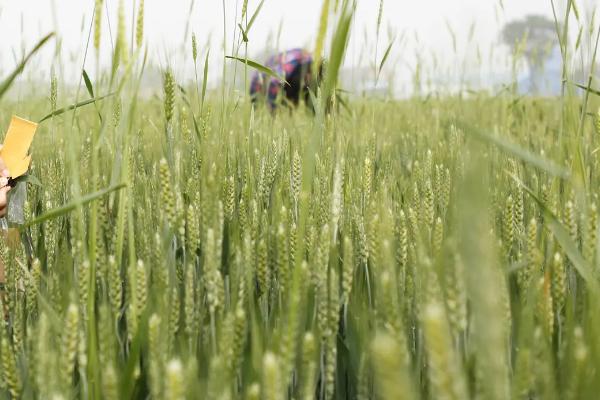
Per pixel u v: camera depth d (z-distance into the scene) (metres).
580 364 0.61
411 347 1.05
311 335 0.73
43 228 1.53
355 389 1.07
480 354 0.34
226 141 2.03
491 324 0.33
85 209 1.51
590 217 0.97
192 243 1.15
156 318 0.78
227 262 1.28
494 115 3.71
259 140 2.57
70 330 0.73
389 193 1.77
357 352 1.03
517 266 1.04
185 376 0.72
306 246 1.29
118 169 1.09
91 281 0.88
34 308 1.21
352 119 2.99
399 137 4.08
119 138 1.09
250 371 0.90
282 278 1.03
